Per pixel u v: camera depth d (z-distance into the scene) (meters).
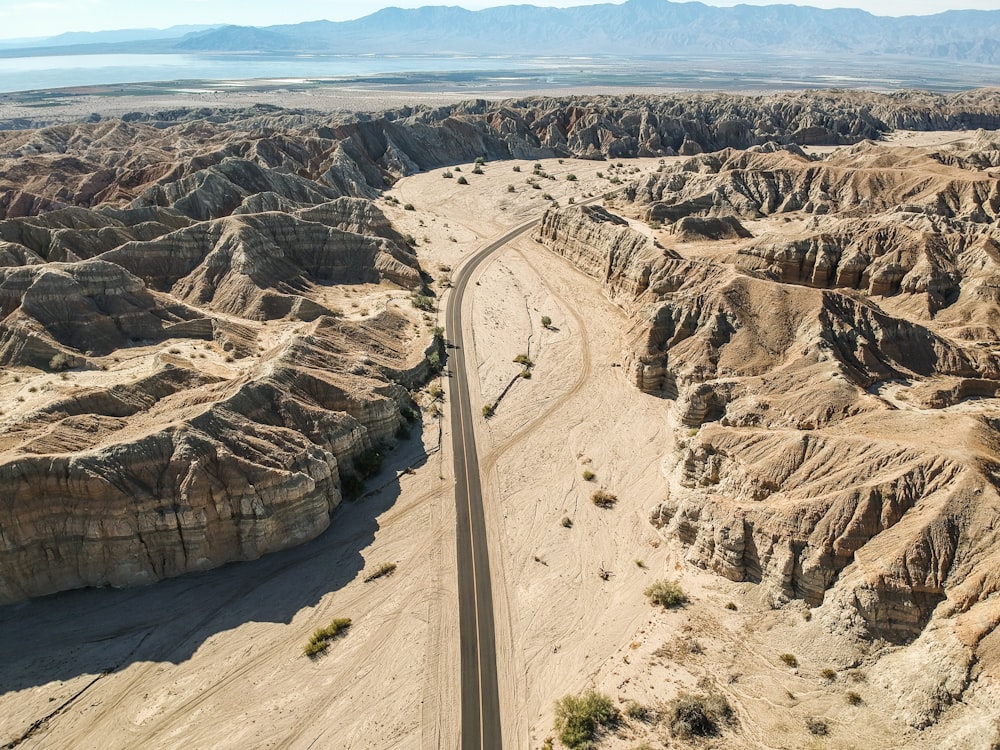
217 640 45.09
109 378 70.06
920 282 89.88
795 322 71.81
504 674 42.97
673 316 79.31
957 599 37.84
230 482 51.28
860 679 38.28
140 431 52.69
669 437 68.62
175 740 38.38
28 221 97.56
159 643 44.66
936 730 34.38
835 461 47.62
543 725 39.41
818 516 43.75
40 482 47.12
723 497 50.81
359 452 63.62
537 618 47.34
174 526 49.22
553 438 70.12
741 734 36.94
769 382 64.06
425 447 68.25
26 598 47.34
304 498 54.12
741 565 46.12
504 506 59.53
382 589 49.84
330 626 46.16
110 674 42.41
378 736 38.84
